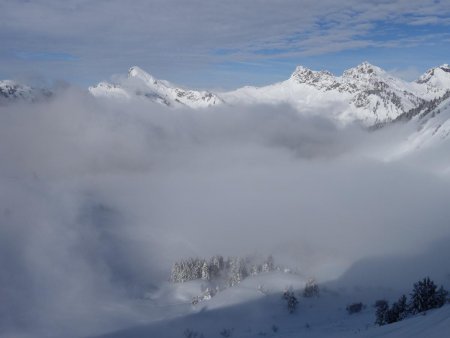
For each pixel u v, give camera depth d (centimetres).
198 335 9744
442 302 5312
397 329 3400
